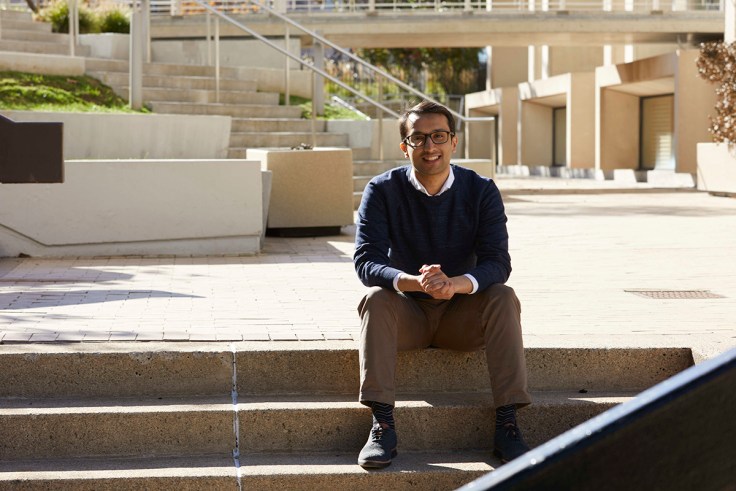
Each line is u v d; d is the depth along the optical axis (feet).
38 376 12.42
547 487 2.86
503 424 11.91
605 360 13.28
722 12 79.66
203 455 12.03
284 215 30.19
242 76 47.03
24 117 33.30
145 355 12.59
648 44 88.63
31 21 48.47
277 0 67.62
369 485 11.41
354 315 15.84
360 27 76.48
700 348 13.17
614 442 2.87
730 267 23.06
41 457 11.81
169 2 67.10
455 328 12.51
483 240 12.44
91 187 24.34
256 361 12.79
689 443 2.90
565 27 78.74
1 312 15.78
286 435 12.19
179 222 25.07
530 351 13.17
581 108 86.99
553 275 21.61
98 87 40.65
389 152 43.60
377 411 11.78
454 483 11.47
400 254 12.72
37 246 24.09
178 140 36.83
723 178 52.75
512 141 104.94
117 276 20.86
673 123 77.10
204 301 17.34
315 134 39.99
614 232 31.55
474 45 84.94
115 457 11.90
